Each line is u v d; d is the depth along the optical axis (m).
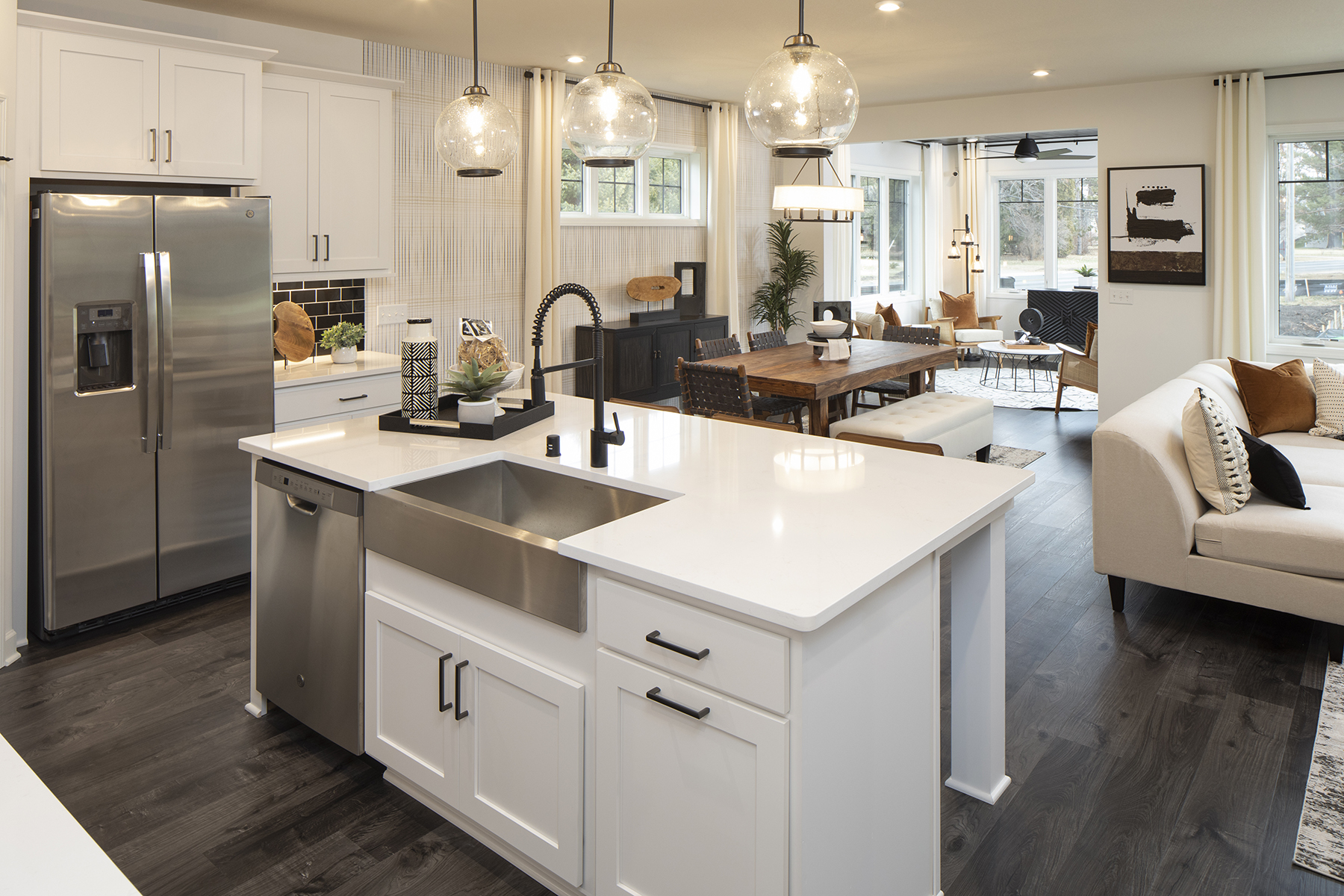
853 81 2.11
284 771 2.73
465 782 2.32
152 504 3.79
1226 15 5.09
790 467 2.69
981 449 6.62
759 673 1.70
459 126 2.62
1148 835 2.41
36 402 3.55
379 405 4.81
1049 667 3.38
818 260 9.07
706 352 6.30
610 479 2.55
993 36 5.53
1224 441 3.62
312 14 4.89
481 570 2.18
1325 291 6.86
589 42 5.64
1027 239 12.15
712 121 8.15
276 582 2.86
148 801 2.57
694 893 1.88
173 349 3.76
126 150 3.79
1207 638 3.62
